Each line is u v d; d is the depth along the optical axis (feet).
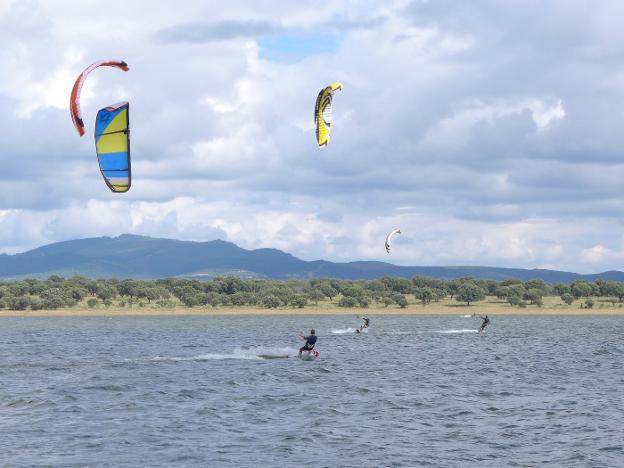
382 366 201.98
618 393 152.05
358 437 106.83
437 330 408.26
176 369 191.72
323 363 209.67
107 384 160.56
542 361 221.05
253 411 127.54
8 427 113.29
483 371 191.52
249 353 243.40
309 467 90.48
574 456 96.63
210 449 98.99
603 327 452.76
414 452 98.17
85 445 100.99
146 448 99.40
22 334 377.91
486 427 114.73
